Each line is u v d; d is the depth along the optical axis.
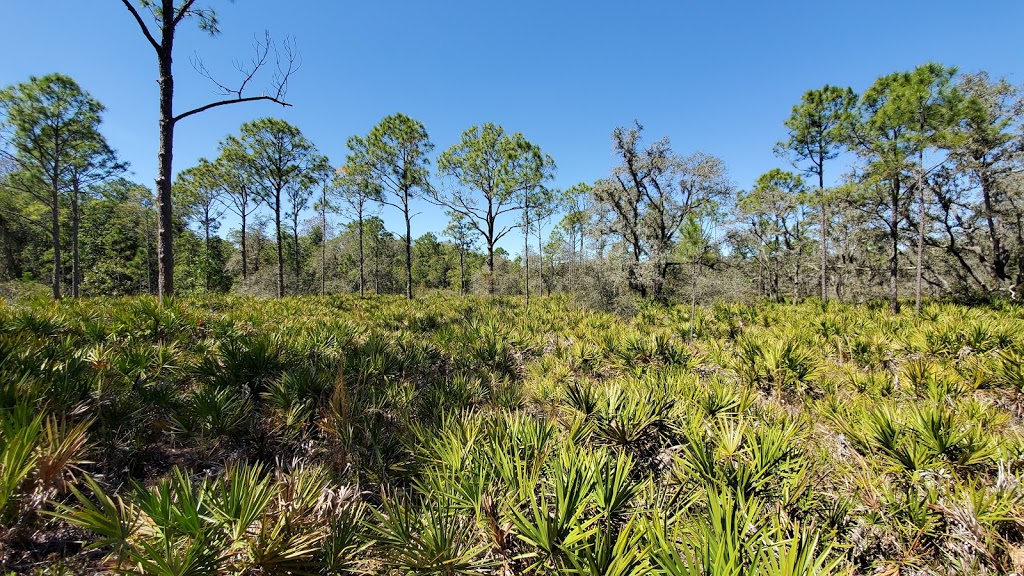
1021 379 3.82
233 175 21.91
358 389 4.27
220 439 3.20
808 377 4.63
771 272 22.72
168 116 7.41
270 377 4.21
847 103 16.06
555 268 31.98
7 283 22.34
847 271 20.14
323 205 24.31
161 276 7.36
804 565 1.46
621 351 6.09
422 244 54.97
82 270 29.77
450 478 2.36
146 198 27.91
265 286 25.42
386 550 1.84
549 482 2.21
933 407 2.97
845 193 13.70
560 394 4.31
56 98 17.27
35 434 1.94
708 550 1.53
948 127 10.78
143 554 1.58
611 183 16.56
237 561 1.63
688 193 16.39
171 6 7.36
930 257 17.28
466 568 1.77
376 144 20.09
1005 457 2.46
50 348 3.74
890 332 7.04
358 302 14.97
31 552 1.81
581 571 1.57
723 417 3.15
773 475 2.32
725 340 7.59
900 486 2.49
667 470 2.76
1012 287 13.89
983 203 14.01
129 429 3.01
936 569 2.01
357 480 2.67
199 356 4.83
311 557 1.74
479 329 7.76
